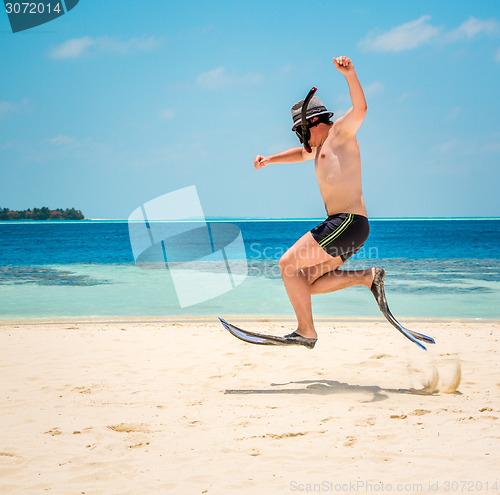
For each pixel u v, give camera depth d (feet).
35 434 11.23
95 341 22.75
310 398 13.88
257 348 21.22
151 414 12.55
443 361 18.21
